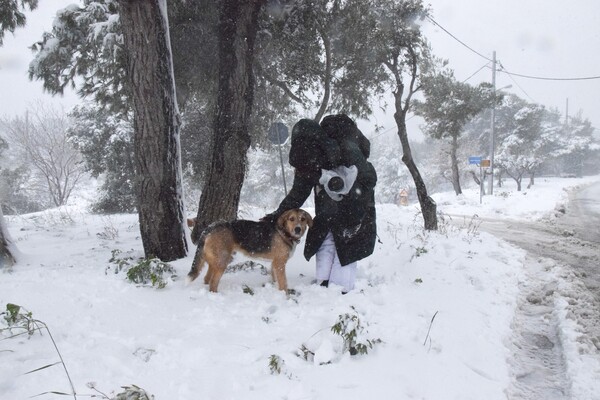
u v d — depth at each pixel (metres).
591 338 4.56
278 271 5.11
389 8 11.98
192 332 3.88
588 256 9.39
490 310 5.22
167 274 5.56
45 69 10.03
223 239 5.03
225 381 3.08
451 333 4.25
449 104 25.72
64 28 9.51
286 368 3.33
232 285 5.39
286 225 5.04
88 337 3.64
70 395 2.72
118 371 3.11
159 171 6.31
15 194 39.19
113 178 26.94
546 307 5.80
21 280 5.19
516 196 28.38
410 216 15.65
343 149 5.13
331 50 12.94
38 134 38.16
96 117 25.39
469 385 3.40
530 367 4.11
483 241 10.32
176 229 6.54
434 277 6.34
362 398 3.00
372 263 6.80
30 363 3.07
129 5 5.97
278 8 10.11
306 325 4.16
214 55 10.49
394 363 3.56
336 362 3.54
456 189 31.02
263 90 12.96
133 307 4.43
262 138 14.48
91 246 8.04
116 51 8.86
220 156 7.48
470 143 51.28
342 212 5.14
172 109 6.41
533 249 10.24
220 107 7.47
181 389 2.89
